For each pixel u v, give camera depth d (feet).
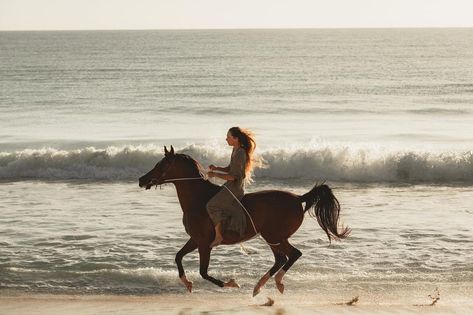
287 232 32.42
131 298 33.78
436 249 43.01
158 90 212.84
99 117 138.82
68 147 98.63
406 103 169.07
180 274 32.96
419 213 54.29
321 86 227.61
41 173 76.95
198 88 220.64
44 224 50.44
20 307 31.76
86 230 48.47
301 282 36.47
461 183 71.26
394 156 75.05
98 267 39.52
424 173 74.28
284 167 76.13
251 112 148.25
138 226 49.75
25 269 38.58
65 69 328.29
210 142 101.60
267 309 31.24
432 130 114.83
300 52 526.98
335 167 75.31
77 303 32.58
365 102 172.04
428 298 33.53
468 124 124.06
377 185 70.44
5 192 65.31
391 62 384.06
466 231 47.83
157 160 79.61
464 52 515.50
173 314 30.37
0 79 264.11
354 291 34.88
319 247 43.68
